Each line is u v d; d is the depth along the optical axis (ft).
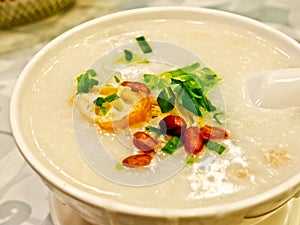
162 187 0.54
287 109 0.64
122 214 0.47
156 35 0.79
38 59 0.71
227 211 0.46
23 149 0.54
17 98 0.63
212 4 1.18
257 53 0.74
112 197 0.52
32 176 0.78
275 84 0.65
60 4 1.13
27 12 1.10
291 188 0.49
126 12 0.80
